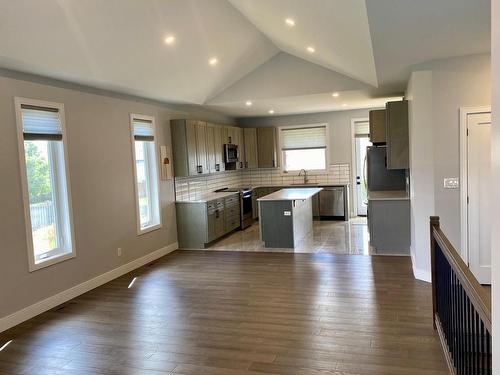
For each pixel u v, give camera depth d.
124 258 5.61
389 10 2.88
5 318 3.86
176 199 7.01
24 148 4.07
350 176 9.36
